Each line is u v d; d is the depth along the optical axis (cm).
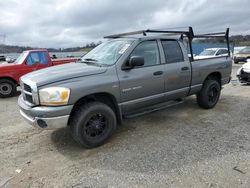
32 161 365
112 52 452
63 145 419
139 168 334
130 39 464
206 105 597
